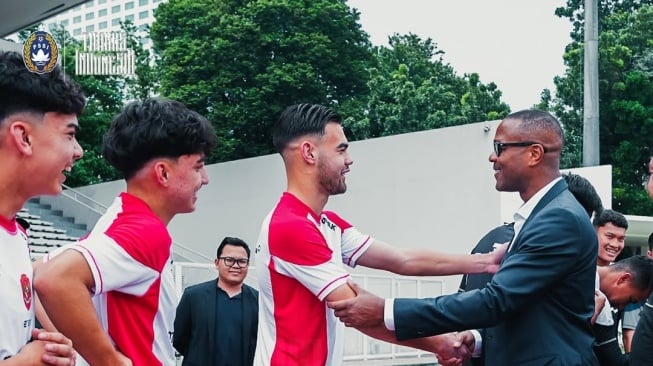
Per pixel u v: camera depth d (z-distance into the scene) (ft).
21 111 6.65
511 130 10.45
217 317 18.67
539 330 9.91
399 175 51.90
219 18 85.66
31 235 58.39
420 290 46.34
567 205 10.09
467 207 48.26
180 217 65.62
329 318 10.11
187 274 38.09
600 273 13.65
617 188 79.56
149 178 7.96
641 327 11.50
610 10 101.50
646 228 47.85
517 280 9.75
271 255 9.98
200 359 18.48
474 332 11.50
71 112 7.00
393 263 11.62
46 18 45.88
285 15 85.97
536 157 10.34
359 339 39.55
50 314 7.08
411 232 50.96
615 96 83.71
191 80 85.30
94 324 7.11
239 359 18.63
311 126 10.12
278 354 9.96
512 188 10.61
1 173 6.65
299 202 10.11
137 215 7.74
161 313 7.83
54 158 6.82
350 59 92.32
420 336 9.93
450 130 49.37
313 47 86.17
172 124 7.91
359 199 54.13
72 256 7.14
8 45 35.91
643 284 13.42
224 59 84.38
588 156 58.03
